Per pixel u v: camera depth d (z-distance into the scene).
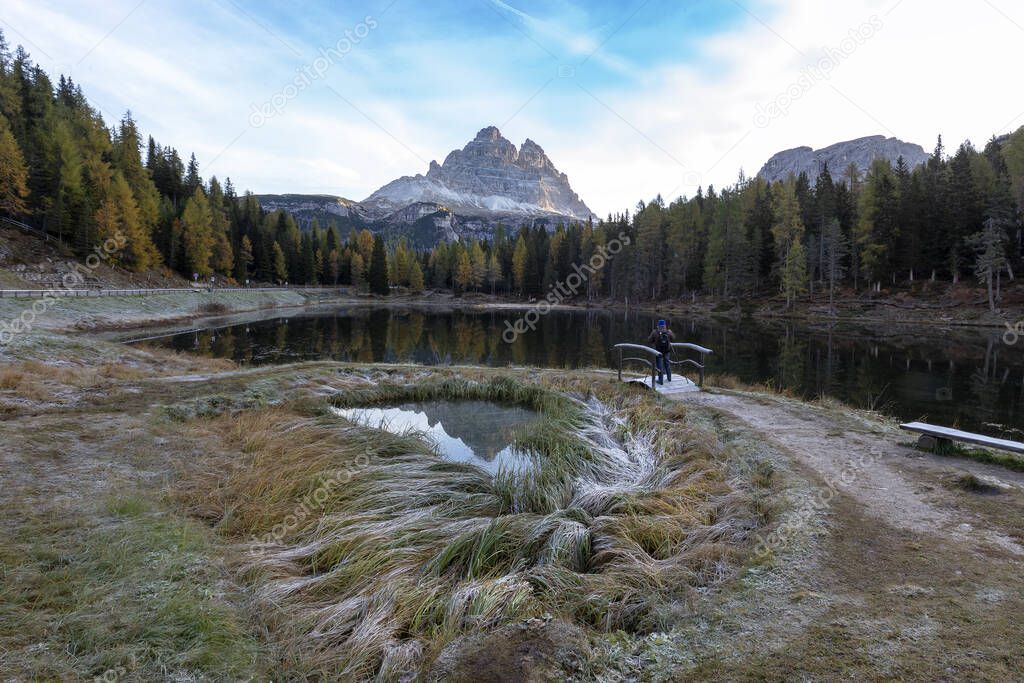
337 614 4.14
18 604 3.64
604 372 16.42
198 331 37.88
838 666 2.98
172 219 77.69
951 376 20.31
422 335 40.28
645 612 4.00
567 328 47.22
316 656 3.61
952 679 2.80
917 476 6.41
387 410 13.25
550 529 5.72
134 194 72.00
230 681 3.19
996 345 31.20
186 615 3.73
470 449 10.16
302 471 7.61
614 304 84.56
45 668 3.03
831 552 4.45
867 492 5.86
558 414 11.52
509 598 4.18
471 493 7.37
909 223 56.00
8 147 54.81
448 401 14.27
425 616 4.08
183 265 75.31
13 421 8.36
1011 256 51.12
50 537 4.69
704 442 8.53
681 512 6.04
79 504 5.48
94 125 74.12
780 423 9.45
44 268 49.97
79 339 19.47
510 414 12.91
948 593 3.73
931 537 4.70
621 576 4.54
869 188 60.69
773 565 4.30
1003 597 3.65
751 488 6.48
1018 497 5.60
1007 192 47.31
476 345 33.44
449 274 123.31
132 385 12.29
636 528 5.62
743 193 82.62
